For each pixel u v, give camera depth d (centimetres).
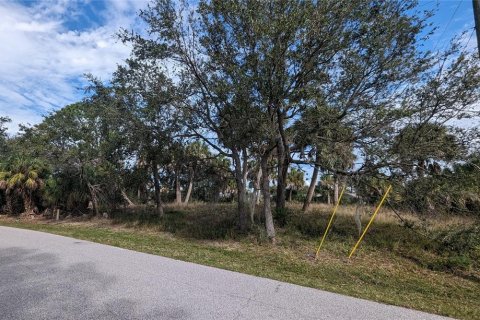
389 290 825
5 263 789
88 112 2003
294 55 1165
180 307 525
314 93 1166
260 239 1398
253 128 1250
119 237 1436
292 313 523
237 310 523
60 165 2356
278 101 1195
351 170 1395
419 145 1273
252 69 1174
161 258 894
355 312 545
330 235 1435
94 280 652
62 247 1009
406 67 1255
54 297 552
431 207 1376
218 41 1354
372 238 1370
